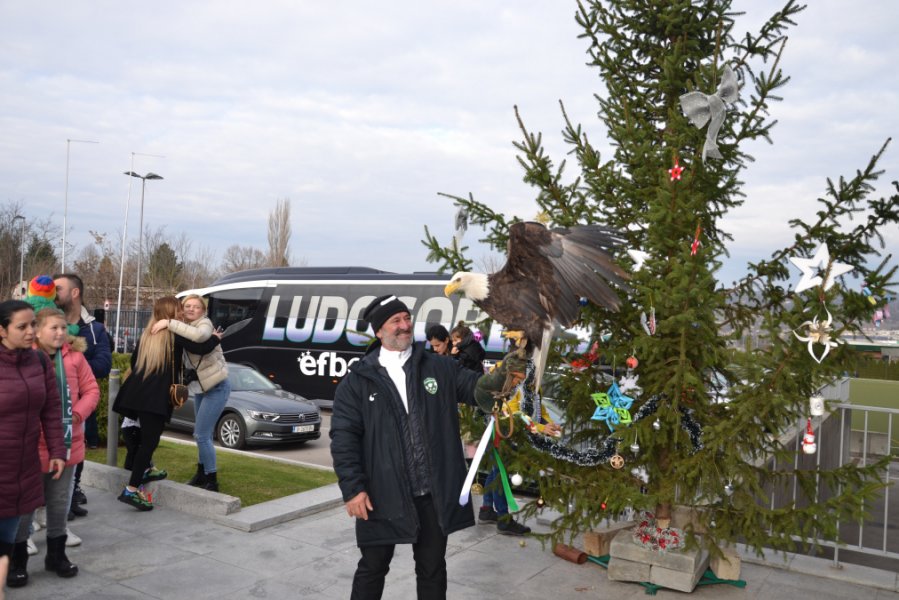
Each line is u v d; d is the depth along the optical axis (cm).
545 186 495
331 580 502
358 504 346
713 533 478
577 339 495
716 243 491
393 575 521
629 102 511
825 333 396
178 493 657
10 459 397
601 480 491
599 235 305
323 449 1254
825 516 432
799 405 451
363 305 1758
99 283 4850
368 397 364
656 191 457
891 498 1298
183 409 1285
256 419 1185
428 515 358
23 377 405
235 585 489
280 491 727
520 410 352
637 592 500
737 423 432
